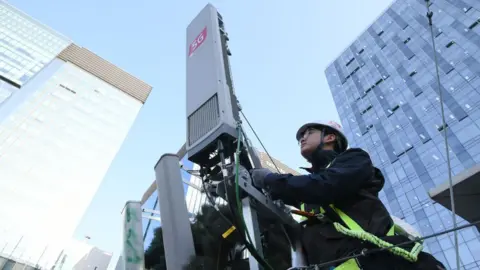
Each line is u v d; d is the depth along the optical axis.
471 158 35.09
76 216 50.28
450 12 48.94
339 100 64.12
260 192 2.40
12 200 45.72
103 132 64.75
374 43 63.19
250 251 1.95
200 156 2.95
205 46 3.62
